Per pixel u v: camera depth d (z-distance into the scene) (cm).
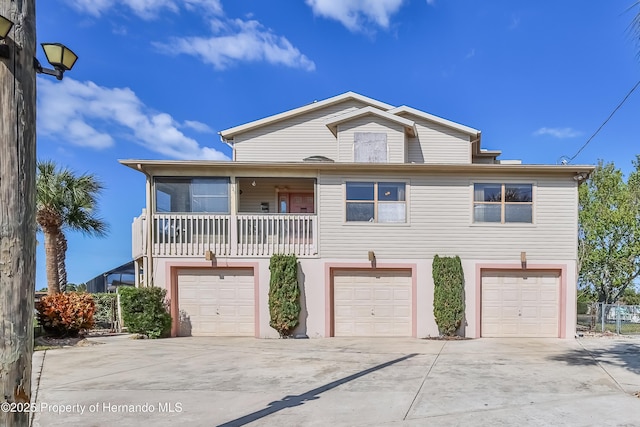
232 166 1143
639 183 1783
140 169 1145
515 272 1152
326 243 1159
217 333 1163
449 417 485
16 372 254
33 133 267
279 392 590
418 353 896
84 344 991
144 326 1098
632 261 1783
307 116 1510
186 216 1163
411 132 1398
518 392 587
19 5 260
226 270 1177
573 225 1137
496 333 1142
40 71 318
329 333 1139
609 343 1036
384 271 1166
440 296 1120
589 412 501
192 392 589
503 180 1151
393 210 1161
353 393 584
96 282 1986
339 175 1167
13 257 253
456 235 1150
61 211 1373
